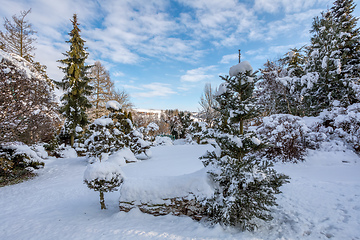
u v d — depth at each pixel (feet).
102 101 96.27
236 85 14.02
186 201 13.24
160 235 10.89
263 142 12.69
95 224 12.51
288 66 66.54
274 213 13.23
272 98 60.70
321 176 19.94
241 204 11.77
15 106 29.19
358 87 38.37
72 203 17.56
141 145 38.70
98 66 95.66
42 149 38.60
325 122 35.19
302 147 28.45
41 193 21.62
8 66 31.30
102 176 14.05
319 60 48.93
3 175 29.14
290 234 10.76
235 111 13.25
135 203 13.89
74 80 65.98
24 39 63.36
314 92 48.88
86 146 39.40
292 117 32.40
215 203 12.12
